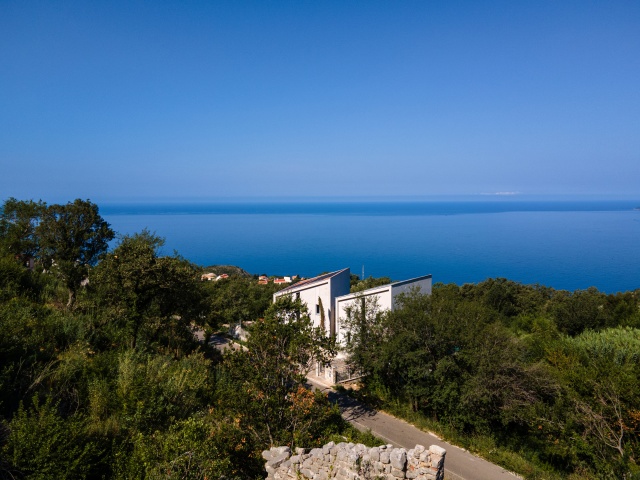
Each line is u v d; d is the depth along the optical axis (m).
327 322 35.06
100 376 16.22
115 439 12.28
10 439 10.66
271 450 13.27
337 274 37.62
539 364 23.36
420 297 26.84
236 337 42.00
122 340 22.92
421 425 23.06
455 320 24.34
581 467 19.50
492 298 64.56
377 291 32.12
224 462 11.13
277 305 20.38
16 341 15.80
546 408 21.23
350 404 26.19
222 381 20.86
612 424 19.73
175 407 15.05
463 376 22.44
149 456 10.41
